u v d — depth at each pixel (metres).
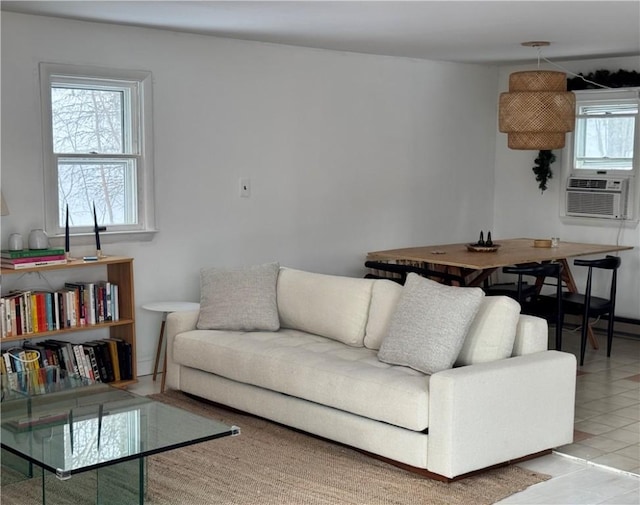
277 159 7.14
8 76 5.60
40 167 5.79
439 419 4.20
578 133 8.48
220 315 5.76
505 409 4.39
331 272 7.65
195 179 6.62
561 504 4.09
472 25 6.01
